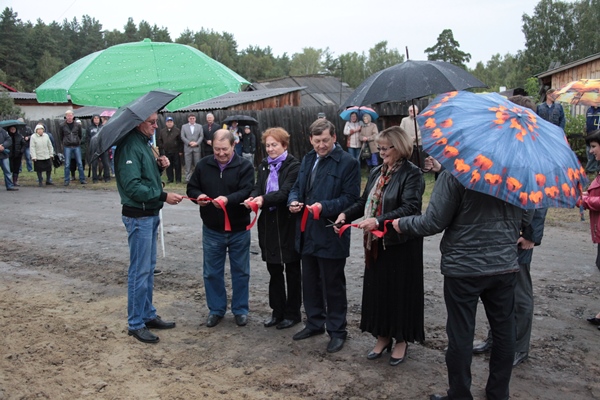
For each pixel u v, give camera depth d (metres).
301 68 90.38
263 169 4.92
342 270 4.54
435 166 4.23
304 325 5.12
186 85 5.84
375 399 3.77
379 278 4.17
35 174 17.67
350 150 13.70
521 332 4.20
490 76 82.88
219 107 21.59
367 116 13.42
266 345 4.68
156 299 5.89
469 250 3.34
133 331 4.81
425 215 3.45
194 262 7.25
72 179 16.00
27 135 17.81
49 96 5.63
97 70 5.67
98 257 7.53
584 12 56.94
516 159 3.01
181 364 4.34
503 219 3.33
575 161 3.24
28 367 4.29
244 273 5.09
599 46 55.28
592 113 10.79
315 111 17.70
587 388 3.89
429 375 4.10
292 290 5.01
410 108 11.77
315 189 4.46
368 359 4.37
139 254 4.73
